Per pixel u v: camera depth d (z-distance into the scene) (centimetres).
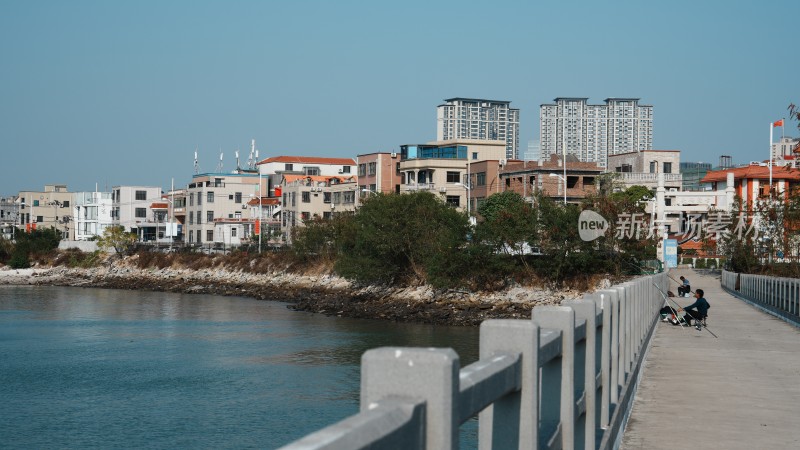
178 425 2619
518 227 6106
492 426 436
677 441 1034
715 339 2448
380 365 289
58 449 2361
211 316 6106
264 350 4234
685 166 14588
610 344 1048
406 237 6675
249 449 2342
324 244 8562
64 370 3641
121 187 14588
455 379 293
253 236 11188
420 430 277
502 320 445
